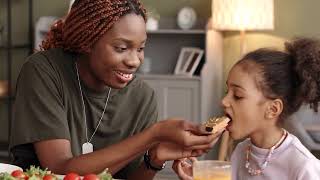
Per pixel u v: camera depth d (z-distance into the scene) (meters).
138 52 1.61
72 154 1.64
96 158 1.47
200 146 1.43
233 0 4.24
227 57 4.88
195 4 4.88
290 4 4.70
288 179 1.51
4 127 5.45
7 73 5.43
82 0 1.60
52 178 1.24
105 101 1.74
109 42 1.55
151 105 1.83
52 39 1.77
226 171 1.33
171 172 4.07
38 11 5.27
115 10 1.54
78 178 1.26
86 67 1.67
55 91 1.63
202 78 4.47
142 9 1.61
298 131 3.92
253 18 4.24
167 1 4.93
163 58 4.99
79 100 1.69
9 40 5.16
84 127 1.71
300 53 1.53
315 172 1.48
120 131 1.76
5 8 5.39
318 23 4.66
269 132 1.54
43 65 1.66
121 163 1.49
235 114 1.53
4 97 5.20
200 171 1.33
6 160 4.99
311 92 1.54
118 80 1.60
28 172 1.28
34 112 1.59
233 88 1.53
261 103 1.51
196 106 4.50
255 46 4.79
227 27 4.28
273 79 1.50
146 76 4.56
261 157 1.55
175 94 4.54
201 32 4.55
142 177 1.72
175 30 4.62
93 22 1.56
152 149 1.55
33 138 1.57
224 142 4.08
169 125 1.44
